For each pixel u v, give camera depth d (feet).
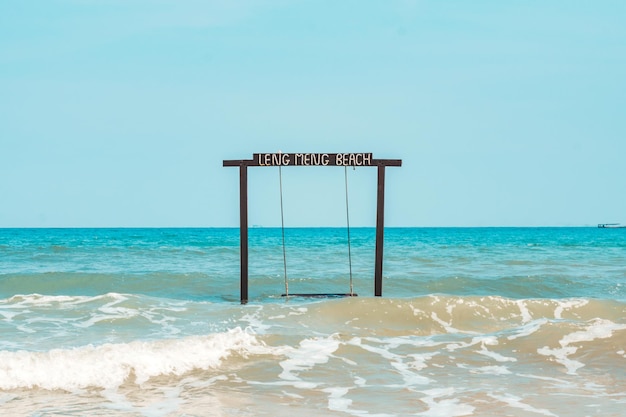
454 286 71.77
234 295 63.67
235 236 238.27
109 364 30.94
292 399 27.61
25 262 98.78
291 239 191.62
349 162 54.54
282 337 37.17
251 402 27.12
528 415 25.41
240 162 55.01
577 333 38.14
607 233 353.51
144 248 129.39
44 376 29.25
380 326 46.11
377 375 31.45
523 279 75.41
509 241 194.59
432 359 34.42
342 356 34.63
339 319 47.65
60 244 151.12
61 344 37.60
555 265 98.32
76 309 48.70
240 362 32.96
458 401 27.32
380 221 55.52
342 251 123.75
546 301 50.55
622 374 31.50
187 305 51.29
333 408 26.43
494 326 46.50
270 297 60.70
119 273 77.97
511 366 33.17
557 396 27.94
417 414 25.64
